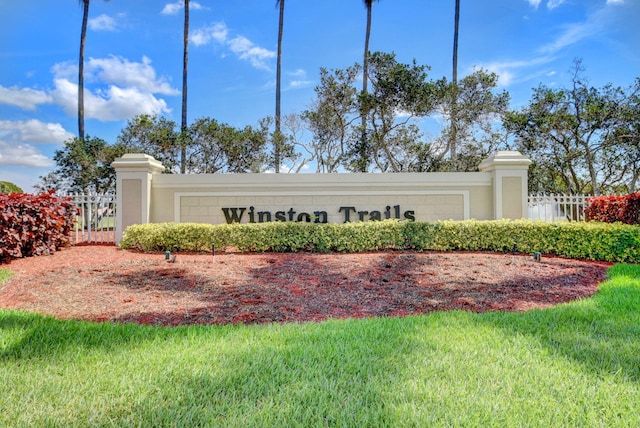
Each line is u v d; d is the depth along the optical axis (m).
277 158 19.02
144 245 9.34
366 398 2.73
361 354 3.50
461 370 3.18
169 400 2.71
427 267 7.44
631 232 8.37
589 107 15.61
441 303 5.46
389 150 18.31
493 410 2.59
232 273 6.95
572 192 18.33
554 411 2.59
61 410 2.59
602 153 17.31
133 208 10.78
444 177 11.26
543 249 9.00
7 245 7.82
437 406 2.62
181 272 6.99
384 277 6.77
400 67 16.45
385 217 11.17
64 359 3.40
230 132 18.50
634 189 17.38
